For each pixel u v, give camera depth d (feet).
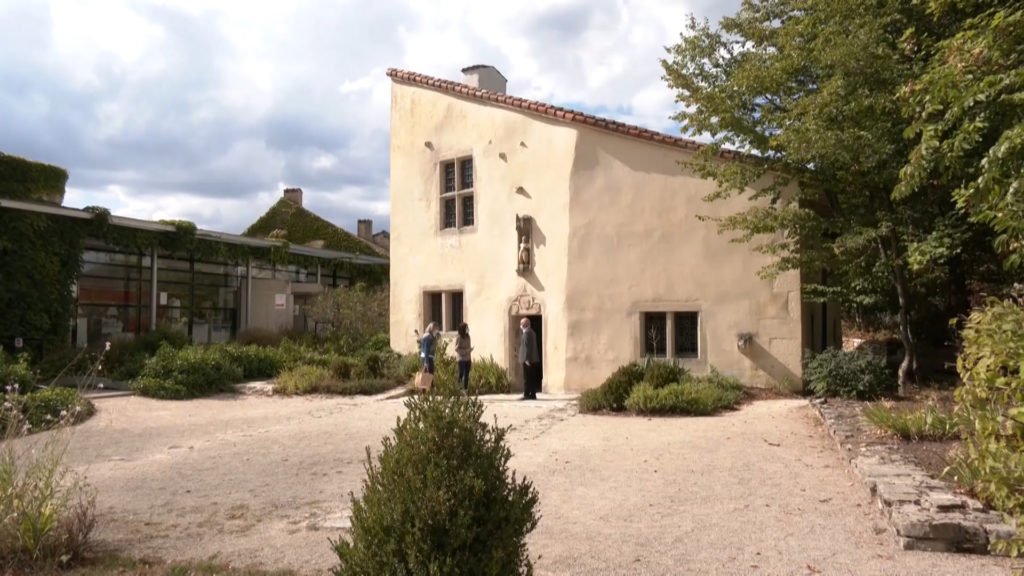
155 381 52.21
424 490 11.42
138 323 67.10
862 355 44.57
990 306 14.12
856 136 35.88
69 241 60.44
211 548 18.52
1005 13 21.75
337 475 27.12
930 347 58.85
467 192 60.95
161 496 24.17
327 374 56.59
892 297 49.44
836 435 30.17
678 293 50.44
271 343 71.26
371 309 76.69
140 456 31.40
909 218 39.01
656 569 16.44
